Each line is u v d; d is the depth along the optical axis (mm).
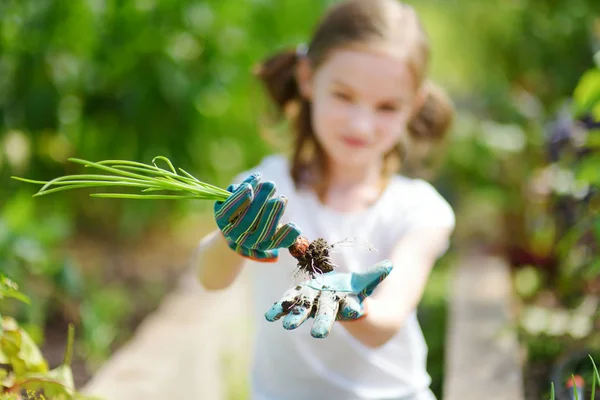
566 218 4719
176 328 4176
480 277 5137
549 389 3352
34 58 4953
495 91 6410
